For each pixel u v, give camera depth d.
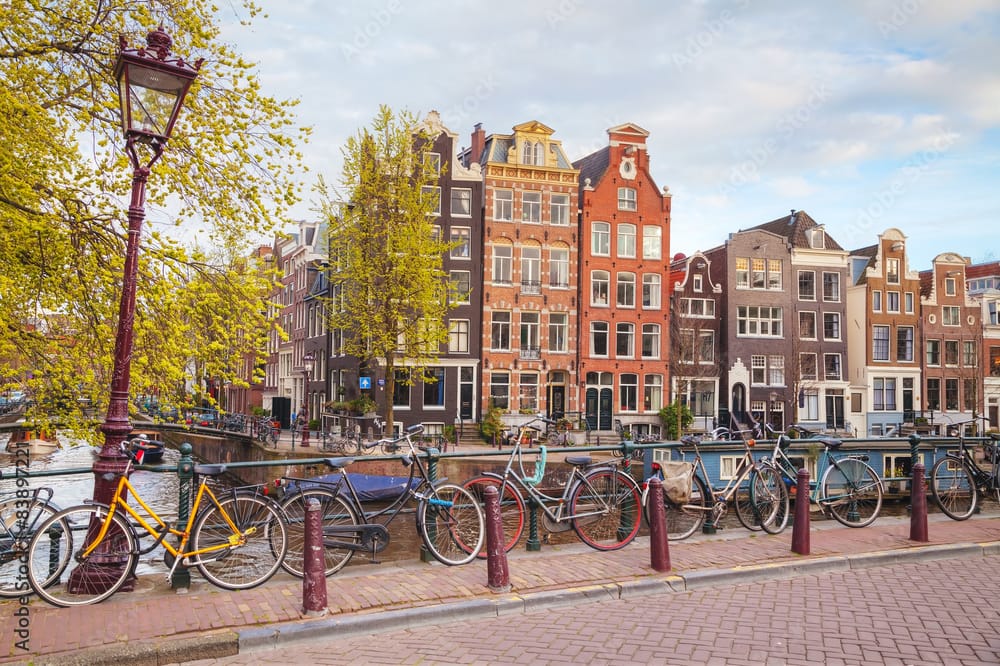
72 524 6.36
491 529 6.64
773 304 38.03
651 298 35.59
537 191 34.06
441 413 31.92
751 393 37.44
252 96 9.81
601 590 6.59
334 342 36.78
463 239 32.97
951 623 5.82
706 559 7.61
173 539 6.71
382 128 25.78
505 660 5.13
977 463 12.42
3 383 9.64
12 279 8.88
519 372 33.28
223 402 55.78
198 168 9.79
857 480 9.82
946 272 42.09
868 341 40.47
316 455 23.39
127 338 6.58
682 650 5.25
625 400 34.78
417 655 5.28
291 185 10.23
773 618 5.95
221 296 10.19
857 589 6.83
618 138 35.28
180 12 9.45
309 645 5.55
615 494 8.48
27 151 9.12
